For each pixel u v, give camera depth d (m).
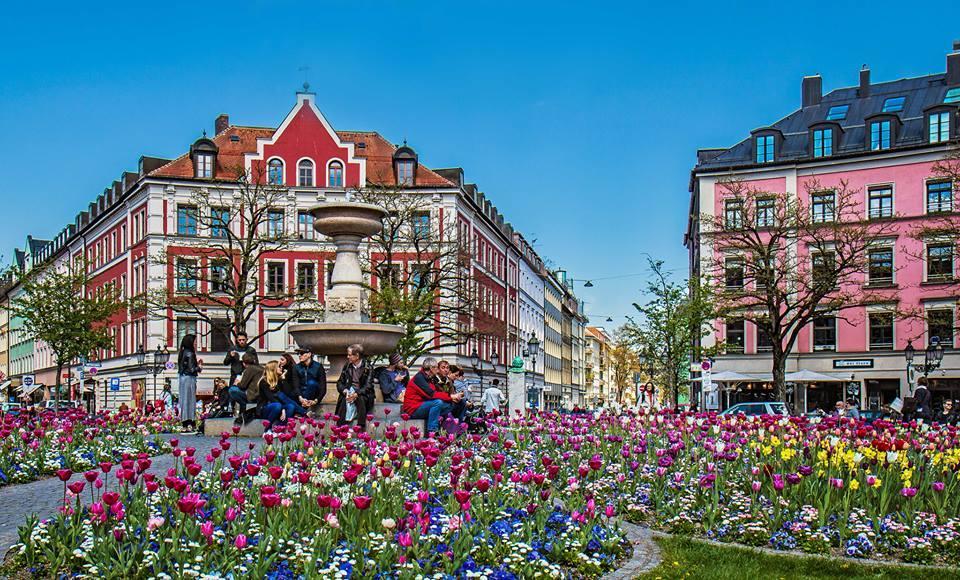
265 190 57.91
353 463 11.26
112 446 17.67
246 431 20.70
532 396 86.06
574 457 15.36
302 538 8.59
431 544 8.83
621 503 12.30
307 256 68.25
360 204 23.00
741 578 8.95
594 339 185.38
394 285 48.38
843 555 10.19
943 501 11.41
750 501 12.06
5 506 11.81
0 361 125.19
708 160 66.50
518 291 96.62
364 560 8.10
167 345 66.50
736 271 60.69
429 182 69.56
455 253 52.53
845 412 30.58
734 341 63.25
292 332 22.62
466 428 18.44
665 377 62.41
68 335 60.81
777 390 50.50
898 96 63.88
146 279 67.50
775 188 63.31
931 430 15.98
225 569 7.79
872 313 60.56
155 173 67.12
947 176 50.62
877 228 60.69
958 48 63.94
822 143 62.72
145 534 8.27
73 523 8.64
